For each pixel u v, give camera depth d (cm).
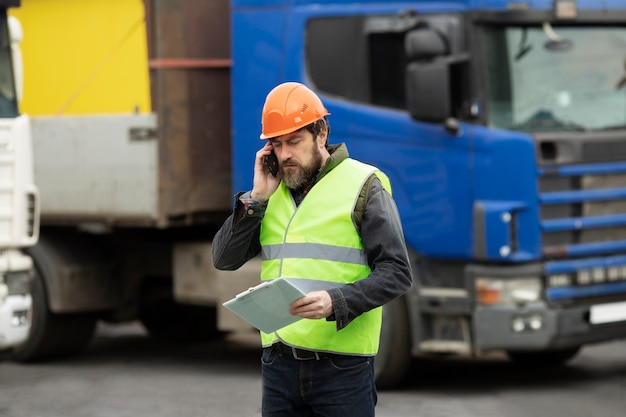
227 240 701
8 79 1355
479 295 1319
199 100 1514
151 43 1480
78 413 1266
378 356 1364
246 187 1447
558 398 1319
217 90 1530
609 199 1356
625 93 1366
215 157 1529
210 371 1556
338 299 655
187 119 1503
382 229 674
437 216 1330
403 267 671
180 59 1495
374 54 1363
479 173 1308
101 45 1552
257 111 1436
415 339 1361
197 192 1513
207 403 1316
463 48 1320
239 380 1478
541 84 1334
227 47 1534
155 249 1636
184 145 1501
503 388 1393
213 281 1519
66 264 1622
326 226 684
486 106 1312
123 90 1537
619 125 1364
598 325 1344
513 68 1327
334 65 1388
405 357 1368
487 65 1318
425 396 1341
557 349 1440
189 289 1552
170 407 1294
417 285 1359
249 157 1442
